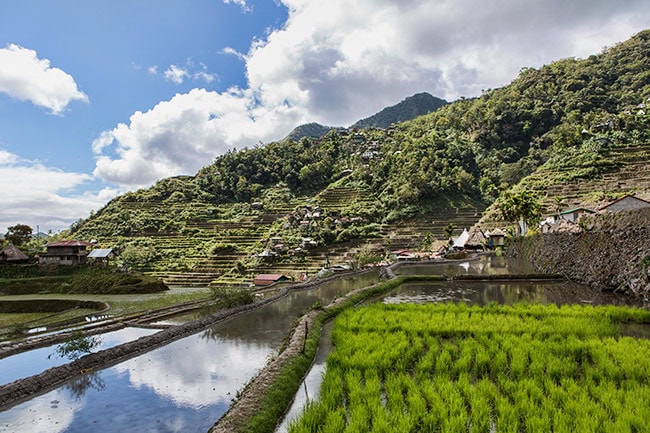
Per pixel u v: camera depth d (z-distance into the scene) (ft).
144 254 260.62
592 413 27.04
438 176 346.74
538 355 39.04
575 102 422.00
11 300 136.36
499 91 570.05
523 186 276.00
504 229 235.40
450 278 114.32
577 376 35.42
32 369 49.75
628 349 39.37
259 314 80.38
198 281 225.97
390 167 388.37
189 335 62.44
